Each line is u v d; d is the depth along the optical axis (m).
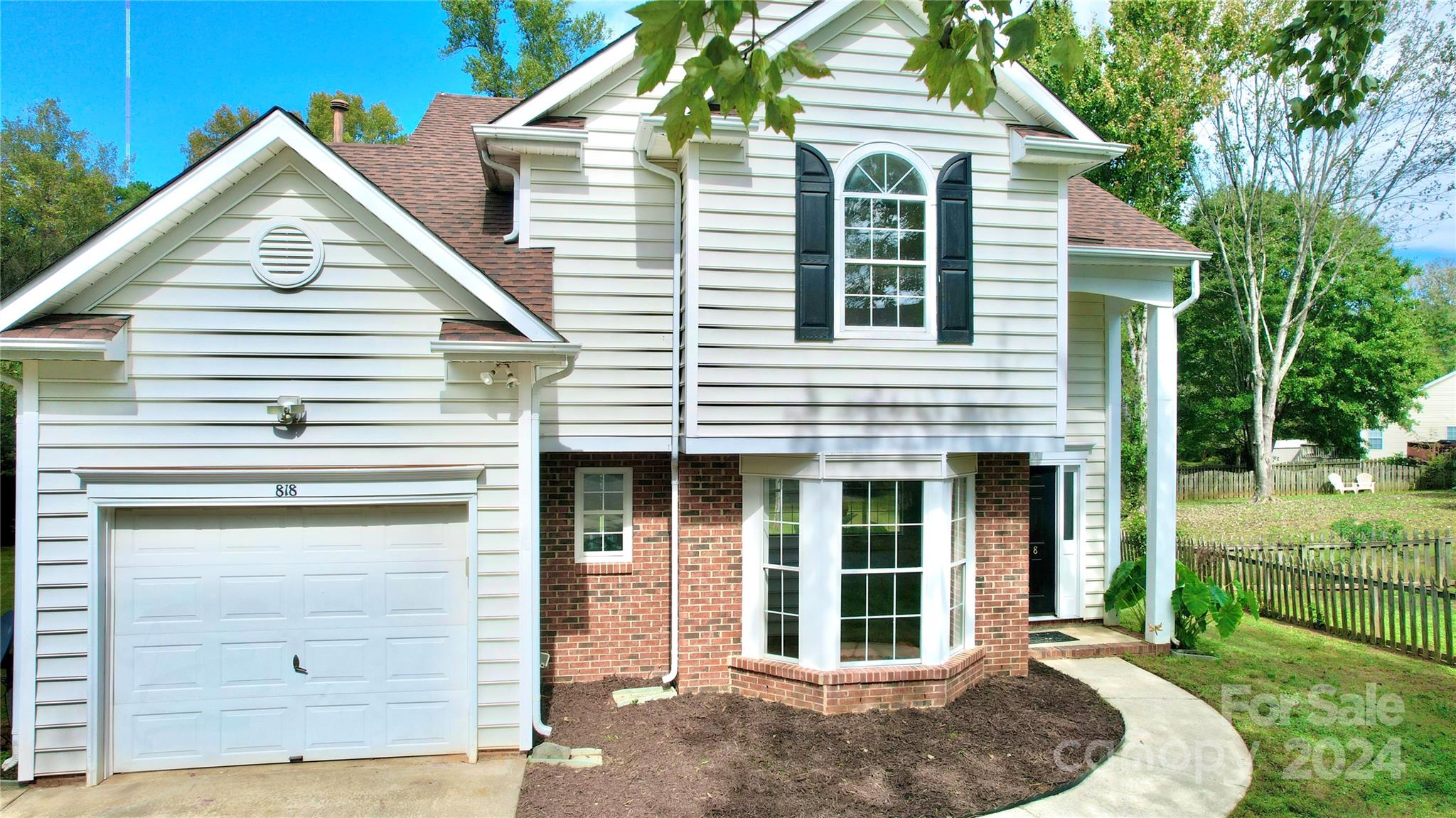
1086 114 25.11
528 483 7.31
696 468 8.69
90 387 6.73
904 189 8.40
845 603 8.34
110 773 6.83
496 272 8.48
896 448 8.28
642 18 3.79
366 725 7.22
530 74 30.30
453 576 7.34
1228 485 30.88
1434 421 47.12
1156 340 10.48
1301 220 29.53
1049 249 8.66
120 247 6.55
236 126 36.50
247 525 7.08
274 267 6.99
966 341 8.44
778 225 8.12
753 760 7.04
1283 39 6.87
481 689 7.29
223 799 6.41
